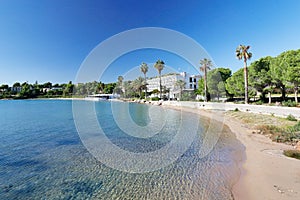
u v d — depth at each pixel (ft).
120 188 23.49
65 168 29.91
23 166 30.86
